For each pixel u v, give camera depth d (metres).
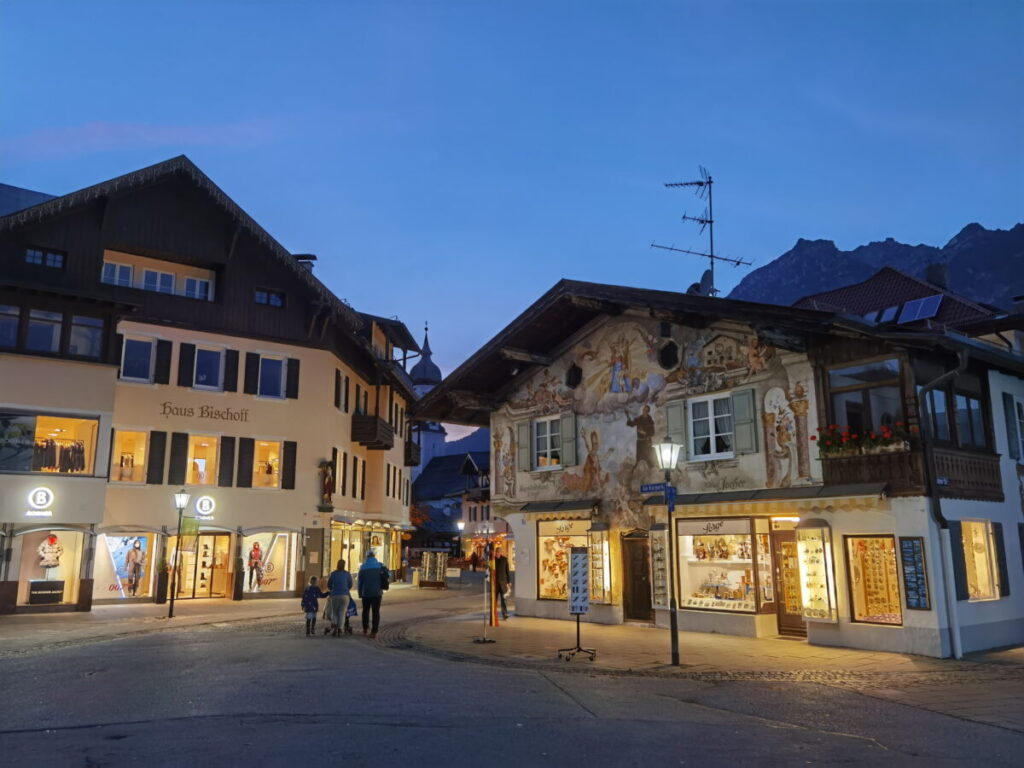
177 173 29.44
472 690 10.84
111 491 27.72
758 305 16.22
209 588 29.70
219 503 29.48
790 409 17.00
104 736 7.98
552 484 22.09
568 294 20.17
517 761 7.19
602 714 9.34
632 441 20.22
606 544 20.16
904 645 14.67
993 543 16.28
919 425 14.93
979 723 9.09
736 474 17.83
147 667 12.97
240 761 7.01
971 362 16.97
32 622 21.95
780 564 17.33
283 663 13.44
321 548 31.34
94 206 27.94
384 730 8.31
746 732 8.52
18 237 26.33
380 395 40.72
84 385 25.47
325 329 32.84
